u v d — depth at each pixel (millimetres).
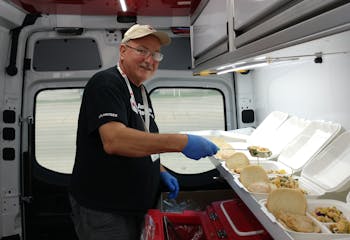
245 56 1228
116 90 1529
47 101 2877
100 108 1451
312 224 956
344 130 1542
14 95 2699
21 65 2719
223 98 3057
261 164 1691
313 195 1229
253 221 1589
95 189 1687
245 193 1262
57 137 2898
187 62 2936
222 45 1641
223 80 3020
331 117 1672
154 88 2979
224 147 2027
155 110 3014
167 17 2791
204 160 2980
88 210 1717
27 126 2797
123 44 1679
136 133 1381
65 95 2891
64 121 2902
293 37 809
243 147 2092
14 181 2750
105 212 1698
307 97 1915
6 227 2736
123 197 1698
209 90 3047
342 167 1388
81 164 1722
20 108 2758
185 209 2469
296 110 2066
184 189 2957
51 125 2893
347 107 1532
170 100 3021
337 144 1484
